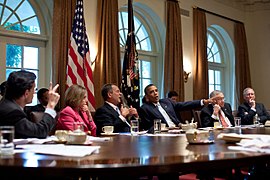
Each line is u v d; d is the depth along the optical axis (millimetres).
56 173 1072
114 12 5312
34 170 1082
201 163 1181
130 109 3576
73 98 2773
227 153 1354
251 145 1492
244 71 7832
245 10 8148
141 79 6266
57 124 2578
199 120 4156
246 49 7961
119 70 5301
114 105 3496
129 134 2570
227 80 8039
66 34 4637
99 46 5129
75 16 4523
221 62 8016
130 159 1202
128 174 1086
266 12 8047
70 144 1710
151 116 3844
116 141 1919
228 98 7996
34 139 1759
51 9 4812
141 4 6012
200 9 6938
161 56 6500
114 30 5273
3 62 4469
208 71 7266
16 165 1103
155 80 6488
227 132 2590
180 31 6414
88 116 3150
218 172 2857
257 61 8086
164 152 1393
